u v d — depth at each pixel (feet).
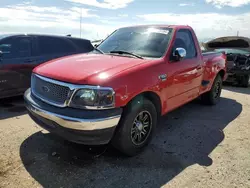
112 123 9.39
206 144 12.59
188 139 13.15
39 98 10.55
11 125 14.26
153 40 13.35
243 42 31.58
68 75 9.70
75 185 8.93
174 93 13.06
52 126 9.93
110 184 9.07
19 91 19.11
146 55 12.55
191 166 10.41
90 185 8.96
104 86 9.18
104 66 10.47
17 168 9.79
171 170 10.08
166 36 13.47
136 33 14.35
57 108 9.62
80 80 9.30
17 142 12.04
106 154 11.18
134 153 11.02
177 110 18.37
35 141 12.19
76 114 9.08
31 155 10.84
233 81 29.09
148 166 10.32
